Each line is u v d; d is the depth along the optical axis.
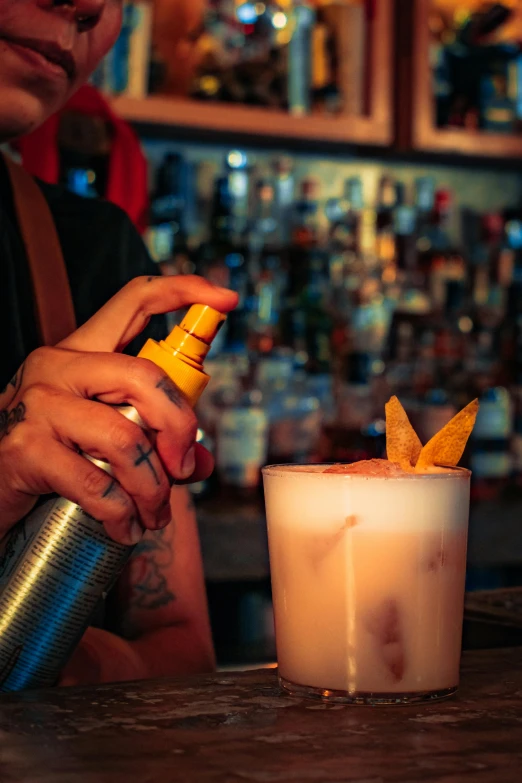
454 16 2.39
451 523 0.46
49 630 0.52
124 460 0.51
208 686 0.48
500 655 0.55
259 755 0.37
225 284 2.08
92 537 0.52
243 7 2.12
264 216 2.16
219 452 1.89
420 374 2.27
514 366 2.40
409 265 2.31
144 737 0.39
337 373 2.27
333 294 2.27
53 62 0.74
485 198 2.57
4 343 0.85
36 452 0.52
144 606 0.82
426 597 0.45
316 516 0.46
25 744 0.38
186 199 2.14
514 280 2.42
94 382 0.53
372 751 0.38
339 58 2.16
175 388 0.53
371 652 0.44
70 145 1.66
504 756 0.37
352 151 2.33
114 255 0.95
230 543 1.63
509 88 2.32
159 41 2.11
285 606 0.47
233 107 2.04
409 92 2.19
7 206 0.88
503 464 2.09
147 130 2.12
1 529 0.55
